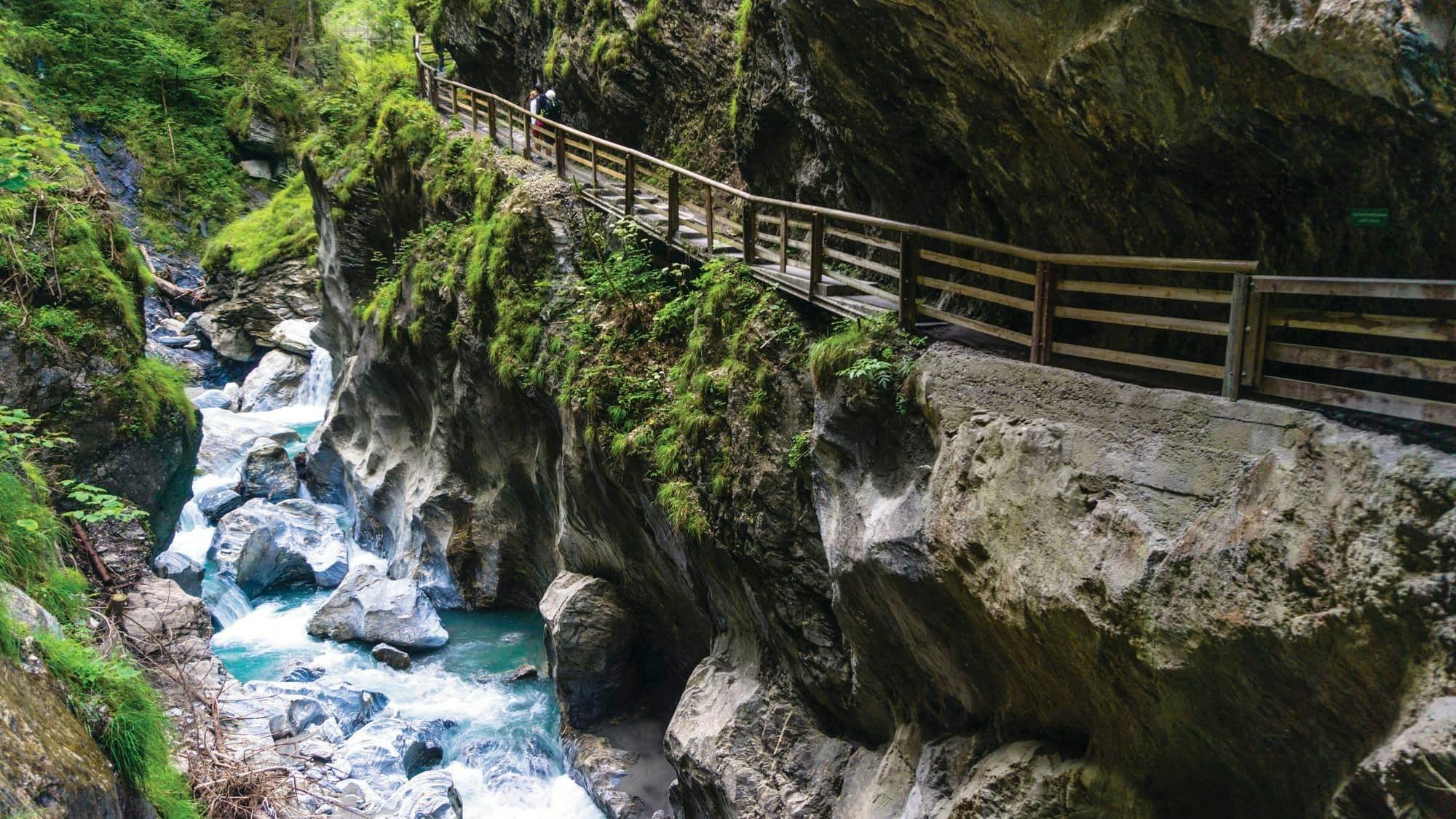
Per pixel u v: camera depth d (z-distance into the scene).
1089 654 5.50
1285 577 4.39
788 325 9.36
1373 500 4.11
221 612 15.12
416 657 14.40
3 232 12.10
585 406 11.44
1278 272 5.86
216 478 20.80
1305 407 4.92
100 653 8.12
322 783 10.03
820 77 8.62
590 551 12.80
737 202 13.41
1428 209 4.93
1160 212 6.44
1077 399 5.85
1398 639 3.94
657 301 11.95
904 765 7.80
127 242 13.98
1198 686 4.86
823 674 8.69
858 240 8.95
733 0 14.06
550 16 19.17
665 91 15.39
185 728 9.40
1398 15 4.25
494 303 14.20
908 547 6.87
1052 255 6.36
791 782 8.84
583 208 14.10
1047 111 6.48
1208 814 5.41
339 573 17.03
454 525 16.06
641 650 12.51
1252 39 4.80
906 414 7.41
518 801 11.11
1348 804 4.12
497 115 18.67
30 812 4.80
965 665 6.92
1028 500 5.93
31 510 8.95
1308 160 5.30
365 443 19.58
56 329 12.37
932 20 6.70
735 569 9.45
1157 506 5.18
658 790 10.91
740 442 9.41
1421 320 4.38
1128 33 5.47
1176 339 6.70
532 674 13.78
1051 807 6.02
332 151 22.55
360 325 20.80
